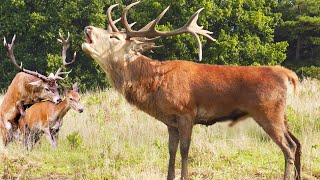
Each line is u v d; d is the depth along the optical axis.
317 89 45.56
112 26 22.80
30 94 30.42
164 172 24.45
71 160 26.95
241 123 22.41
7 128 30.66
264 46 95.00
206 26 89.94
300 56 114.75
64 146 31.38
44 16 88.31
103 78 90.69
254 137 30.77
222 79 22.00
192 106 22.02
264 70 22.09
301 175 22.52
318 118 34.53
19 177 22.64
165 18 90.56
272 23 101.69
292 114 34.47
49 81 30.66
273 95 21.62
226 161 25.77
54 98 30.59
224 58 91.25
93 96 46.69
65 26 88.38
